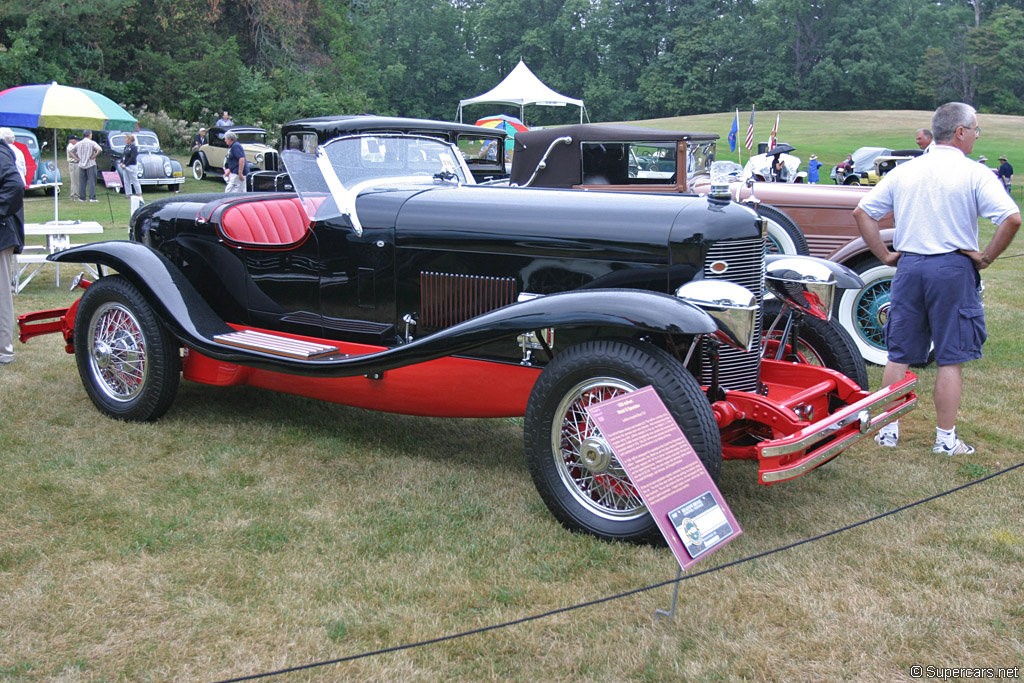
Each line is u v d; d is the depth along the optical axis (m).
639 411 2.75
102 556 3.01
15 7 26.69
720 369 3.55
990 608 2.68
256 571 2.92
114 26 29.88
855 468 3.97
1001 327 6.77
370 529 3.27
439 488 3.69
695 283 3.19
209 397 5.01
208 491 3.62
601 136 7.91
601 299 3.10
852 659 2.43
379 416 4.74
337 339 4.25
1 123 9.36
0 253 5.34
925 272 3.91
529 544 3.14
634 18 73.56
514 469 3.95
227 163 15.85
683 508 2.68
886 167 18.56
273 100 32.69
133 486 3.65
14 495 3.51
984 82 68.81
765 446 2.95
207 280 4.63
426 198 3.99
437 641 2.41
